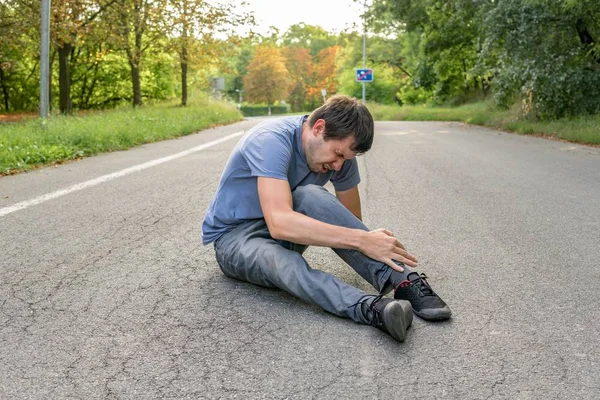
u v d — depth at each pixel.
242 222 2.92
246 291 2.92
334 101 2.69
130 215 4.79
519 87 17.16
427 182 6.68
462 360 2.18
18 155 8.34
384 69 53.28
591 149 10.95
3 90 28.72
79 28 19.42
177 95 35.06
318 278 2.60
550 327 2.49
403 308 2.31
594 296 2.86
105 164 8.35
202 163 8.34
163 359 2.20
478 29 18.77
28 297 2.86
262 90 87.88
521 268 3.33
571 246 3.81
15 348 2.29
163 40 26.08
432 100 41.50
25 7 18.31
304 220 2.61
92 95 32.16
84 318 2.59
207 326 2.50
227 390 1.96
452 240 3.97
